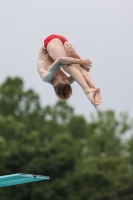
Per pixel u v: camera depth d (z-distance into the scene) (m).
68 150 92.44
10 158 85.06
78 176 88.06
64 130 121.00
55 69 26.86
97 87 26.14
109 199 86.12
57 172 85.44
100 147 119.81
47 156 87.31
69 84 27.84
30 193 82.25
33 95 132.00
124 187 87.50
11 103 130.38
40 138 106.44
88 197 87.50
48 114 132.12
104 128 126.25
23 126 109.50
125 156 113.94
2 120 109.69
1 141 95.19
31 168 83.94
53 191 83.44
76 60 26.53
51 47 27.80
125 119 129.00
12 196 82.06
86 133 128.25
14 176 29.27
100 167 98.75
